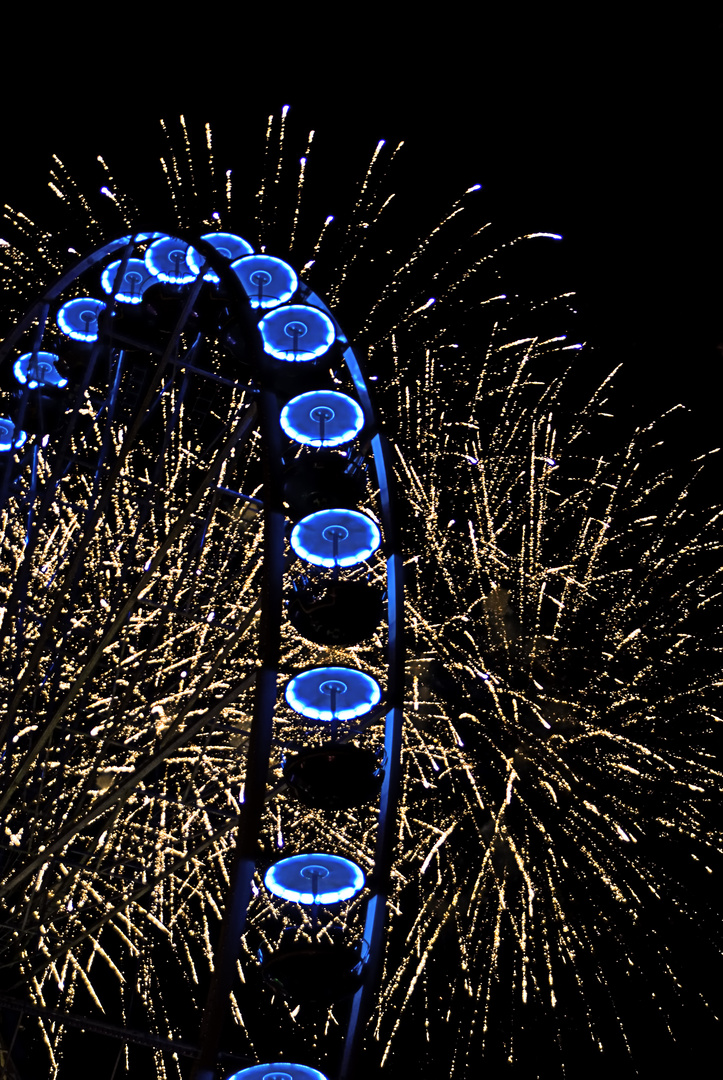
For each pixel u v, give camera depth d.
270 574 6.07
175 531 8.52
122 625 8.85
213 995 5.30
